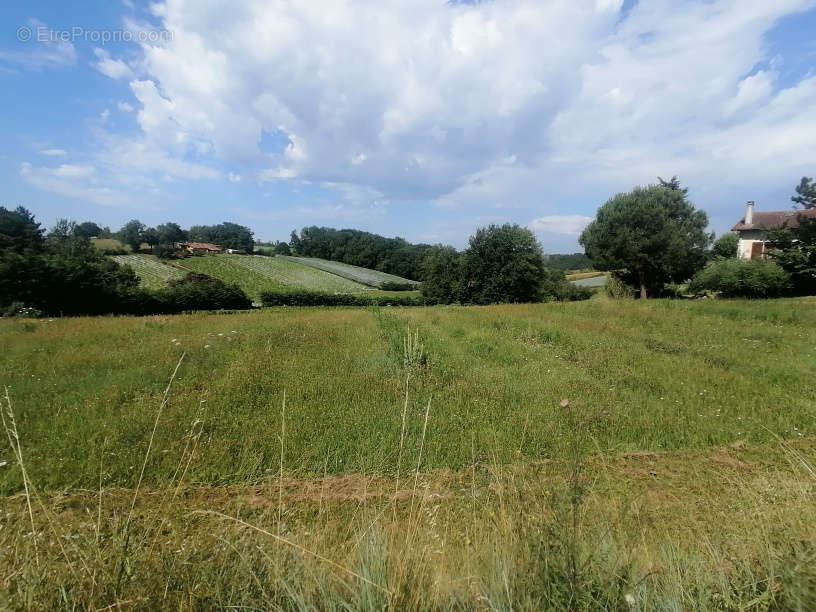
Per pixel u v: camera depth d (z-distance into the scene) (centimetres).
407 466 421
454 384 672
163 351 803
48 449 409
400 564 179
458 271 3706
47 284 2508
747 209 3916
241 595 165
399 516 314
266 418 514
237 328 1116
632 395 639
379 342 955
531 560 177
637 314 1417
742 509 295
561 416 539
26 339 904
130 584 161
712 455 451
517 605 160
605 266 3247
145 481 372
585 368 796
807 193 2450
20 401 525
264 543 204
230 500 348
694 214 3170
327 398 589
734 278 2481
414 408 563
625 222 3061
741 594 171
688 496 356
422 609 162
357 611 160
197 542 202
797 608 156
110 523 209
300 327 1137
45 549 179
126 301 3053
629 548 194
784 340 1017
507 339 1041
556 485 237
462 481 389
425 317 1457
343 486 381
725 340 1030
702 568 195
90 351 798
